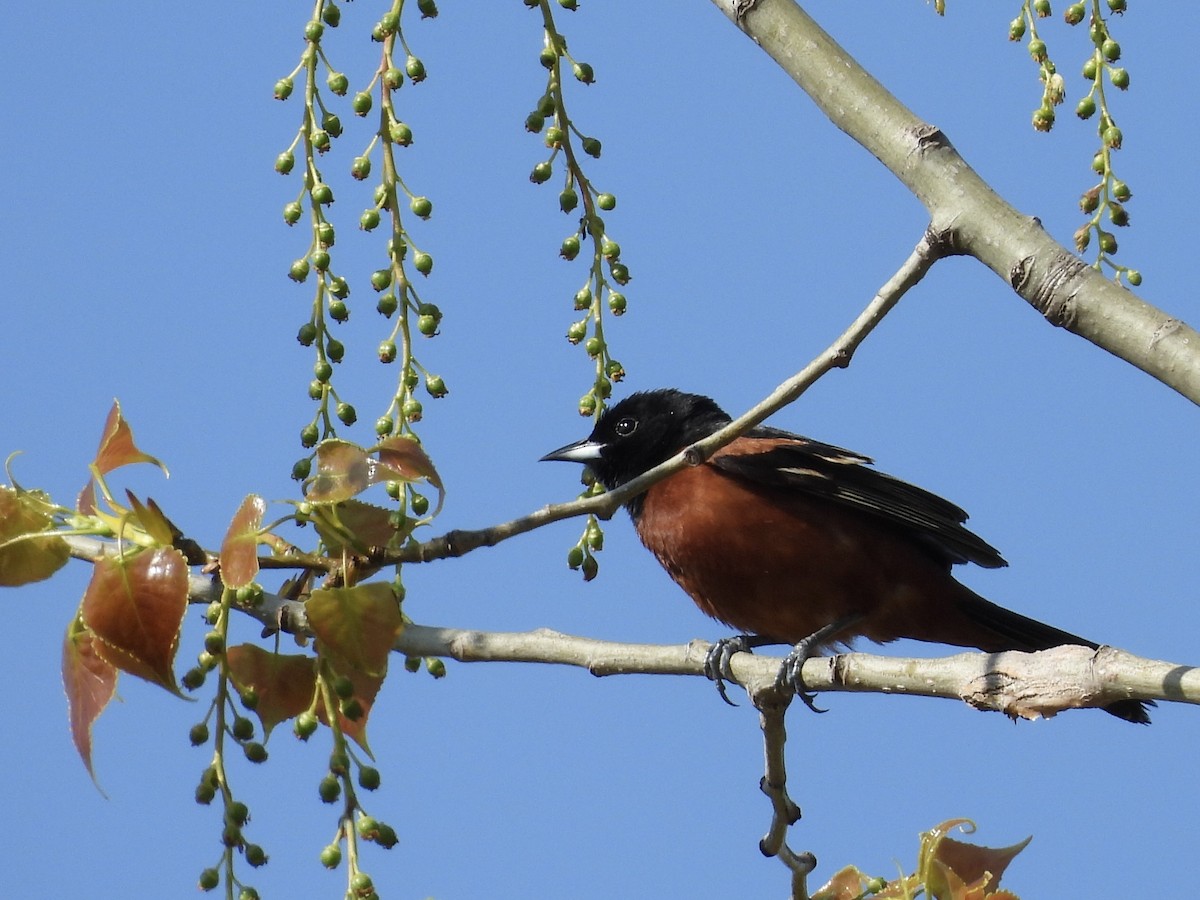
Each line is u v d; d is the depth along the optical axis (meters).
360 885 6.28
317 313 7.61
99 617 6.03
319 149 7.53
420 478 6.85
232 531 6.71
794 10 8.09
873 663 7.93
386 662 6.68
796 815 8.71
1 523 6.61
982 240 7.27
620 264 8.29
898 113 7.71
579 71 8.12
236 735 6.49
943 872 7.16
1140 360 6.91
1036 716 6.93
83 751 6.13
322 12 7.61
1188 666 6.52
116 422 6.67
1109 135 7.33
